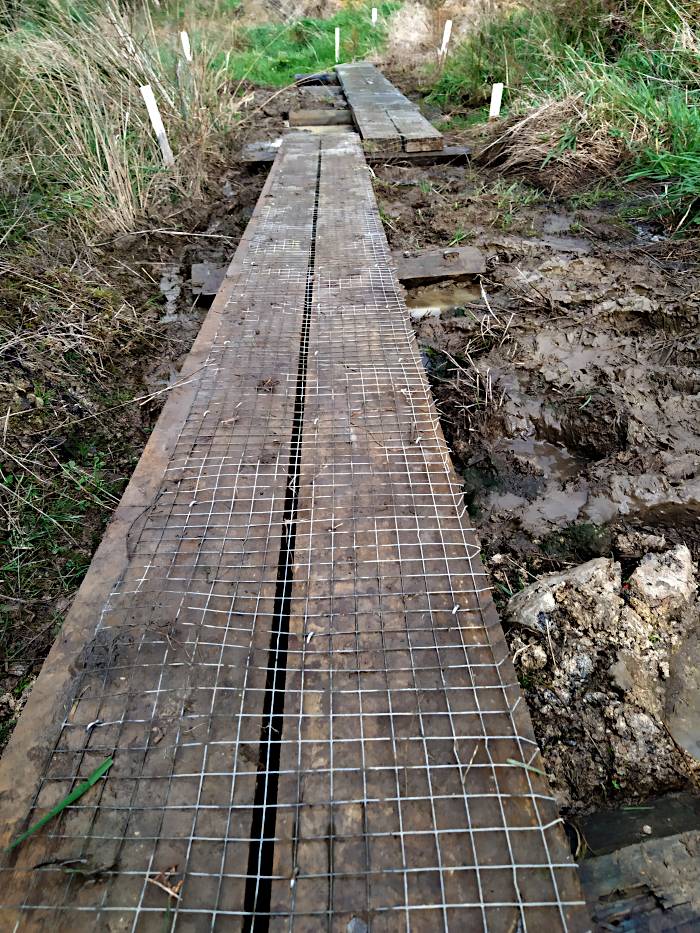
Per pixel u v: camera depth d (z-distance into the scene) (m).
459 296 3.50
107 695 1.21
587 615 1.79
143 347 3.27
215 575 1.45
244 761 1.11
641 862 1.28
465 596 1.40
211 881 0.97
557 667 1.68
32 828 1.02
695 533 2.09
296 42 12.40
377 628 1.34
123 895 0.95
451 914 0.94
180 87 5.67
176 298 3.77
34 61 4.68
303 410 2.00
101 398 2.87
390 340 2.36
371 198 3.96
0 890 0.96
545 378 2.80
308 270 2.97
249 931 0.96
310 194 4.08
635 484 2.28
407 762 1.12
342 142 5.40
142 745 1.13
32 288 3.21
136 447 2.70
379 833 1.03
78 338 3.02
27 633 1.97
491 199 4.61
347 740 1.15
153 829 1.03
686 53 5.04
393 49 10.73
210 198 5.09
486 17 7.91
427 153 5.52
